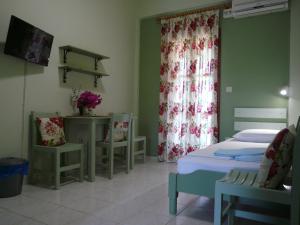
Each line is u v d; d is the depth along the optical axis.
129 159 3.67
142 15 4.75
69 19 3.50
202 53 4.18
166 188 2.90
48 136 2.95
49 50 3.12
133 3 4.77
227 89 4.06
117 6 4.38
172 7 4.43
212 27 4.12
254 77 3.88
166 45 4.52
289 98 3.55
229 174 1.85
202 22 4.20
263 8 3.69
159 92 4.64
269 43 3.78
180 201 2.52
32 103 3.05
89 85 3.86
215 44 4.09
